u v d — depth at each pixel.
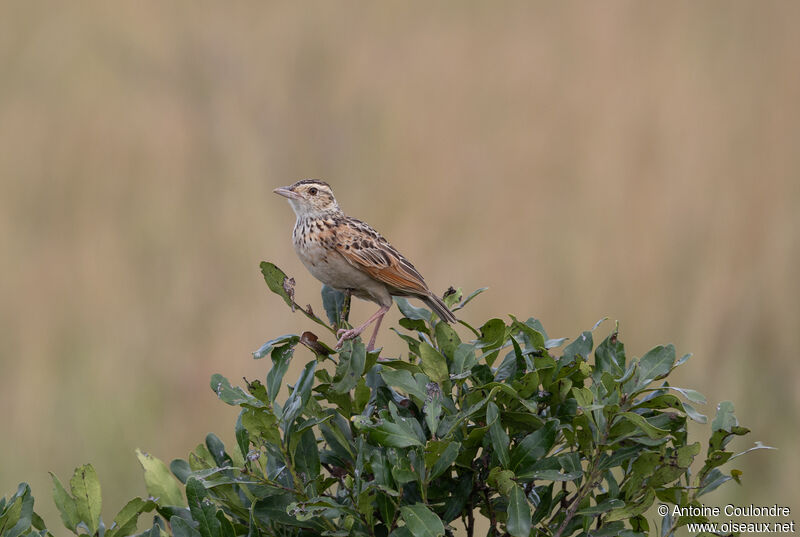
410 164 17.47
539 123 17.59
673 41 18.61
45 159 17.25
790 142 16.44
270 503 5.32
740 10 19.06
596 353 5.72
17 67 19.58
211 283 15.19
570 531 5.36
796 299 13.79
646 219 15.52
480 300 14.77
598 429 5.22
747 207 15.42
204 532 5.05
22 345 14.20
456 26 20.39
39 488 12.55
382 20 20.94
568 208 16.00
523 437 5.56
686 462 5.21
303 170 18.30
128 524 5.57
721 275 14.38
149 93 19.34
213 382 5.20
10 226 16.23
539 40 19.48
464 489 5.39
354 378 5.24
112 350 14.04
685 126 16.84
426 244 15.73
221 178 17.38
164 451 13.02
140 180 17.16
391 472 4.95
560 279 14.96
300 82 20.14
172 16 20.94
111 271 15.31
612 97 17.75
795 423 12.80
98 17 20.77
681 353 13.97
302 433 5.24
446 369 5.41
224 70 20.14
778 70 17.64
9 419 13.15
